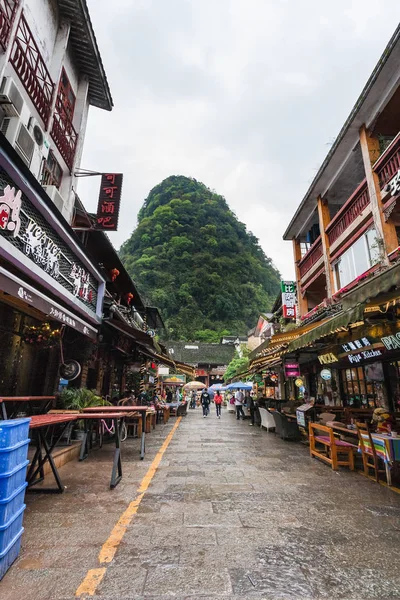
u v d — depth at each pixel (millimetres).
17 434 2688
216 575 2482
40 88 7234
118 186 9156
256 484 4895
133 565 2609
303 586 2352
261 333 30969
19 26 6410
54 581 2379
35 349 7426
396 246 8289
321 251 13000
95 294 8852
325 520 3559
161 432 10812
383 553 2846
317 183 12375
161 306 68375
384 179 8695
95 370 10703
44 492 4371
